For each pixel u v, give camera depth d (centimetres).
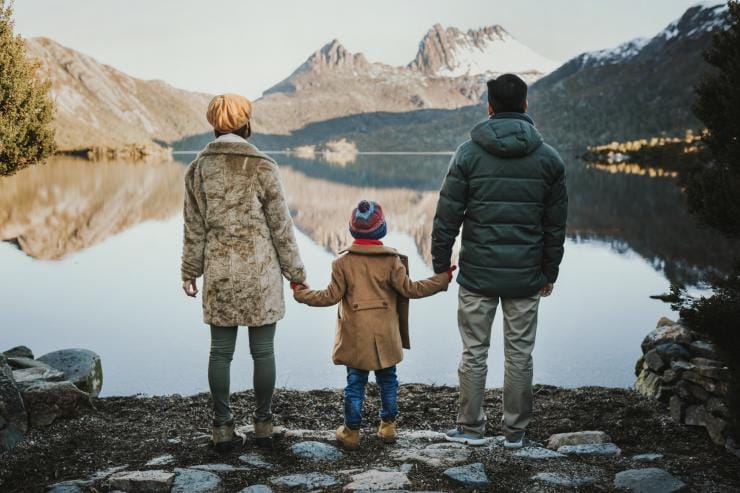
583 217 2341
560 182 353
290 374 680
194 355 750
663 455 344
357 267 366
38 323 910
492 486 291
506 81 352
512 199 347
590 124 17738
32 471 318
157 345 794
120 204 3000
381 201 3438
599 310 973
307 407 496
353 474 307
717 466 325
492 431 428
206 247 346
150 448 353
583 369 687
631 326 876
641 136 15050
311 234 2023
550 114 19950
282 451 349
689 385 404
